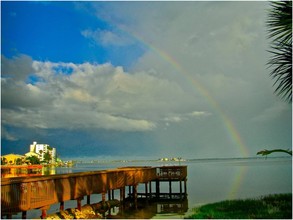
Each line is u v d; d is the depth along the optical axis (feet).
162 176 89.45
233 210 39.47
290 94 30.27
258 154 28.02
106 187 60.90
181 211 61.77
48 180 43.11
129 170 71.26
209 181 166.40
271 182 142.72
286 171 248.32
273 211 35.27
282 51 30.35
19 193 36.94
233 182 151.12
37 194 40.40
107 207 66.08
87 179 54.24
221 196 91.66
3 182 34.04
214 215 36.96
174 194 93.76
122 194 69.87
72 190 49.44
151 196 88.48
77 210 52.31
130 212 64.49
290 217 31.83
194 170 334.44
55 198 44.65
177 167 88.89
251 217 33.71
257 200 46.52
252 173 230.89
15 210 35.96
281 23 29.58
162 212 62.13
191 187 131.23
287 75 30.14
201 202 79.15
